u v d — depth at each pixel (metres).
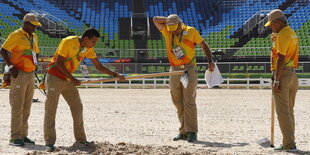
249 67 41.38
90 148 9.02
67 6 63.12
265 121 15.16
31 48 10.13
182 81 10.52
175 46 10.88
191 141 10.77
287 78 9.21
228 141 10.87
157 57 46.31
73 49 9.21
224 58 45.75
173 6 64.75
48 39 53.38
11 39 9.81
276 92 9.23
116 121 14.96
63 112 17.62
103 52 45.72
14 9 58.03
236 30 58.84
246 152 9.18
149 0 65.81
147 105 21.45
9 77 10.12
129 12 63.16
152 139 11.18
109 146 9.21
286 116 9.28
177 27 10.70
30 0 61.62
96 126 13.61
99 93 32.28
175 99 11.20
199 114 17.45
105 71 9.91
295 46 9.20
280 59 8.95
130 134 12.03
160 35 57.72
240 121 15.16
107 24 60.25
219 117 16.41
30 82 10.21
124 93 32.41
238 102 23.69
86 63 41.41
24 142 10.36
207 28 60.28
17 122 9.97
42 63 39.53
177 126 13.80
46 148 9.30
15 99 9.94
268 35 54.62
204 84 41.09
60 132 12.18
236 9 63.19
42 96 28.52
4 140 10.73
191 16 62.84
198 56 46.59
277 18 9.07
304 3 61.72
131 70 41.56
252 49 45.66
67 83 9.49
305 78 40.09
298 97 28.16
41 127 13.27
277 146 10.02
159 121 15.05
